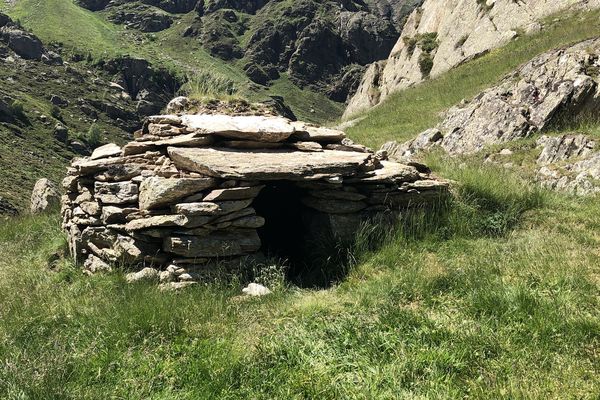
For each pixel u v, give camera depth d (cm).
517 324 489
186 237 661
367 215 771
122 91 15950
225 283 653
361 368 441
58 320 579
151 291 615
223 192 671
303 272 721
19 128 9819
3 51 14000
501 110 1650
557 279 572
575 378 402
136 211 713
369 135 2364
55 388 427
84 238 774
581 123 1443
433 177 887
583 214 832
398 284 600
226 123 828
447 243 739
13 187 6675
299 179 702
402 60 4459
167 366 468
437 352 443
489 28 3516
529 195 896
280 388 421
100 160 786
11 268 845
